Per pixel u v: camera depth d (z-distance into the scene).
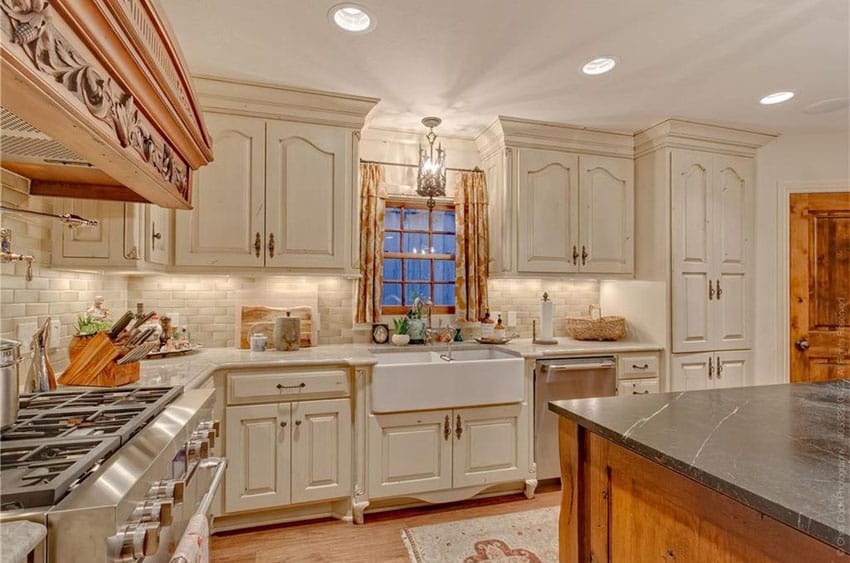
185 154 1.39
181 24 1.85
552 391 2.74
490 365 2.56
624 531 1.15
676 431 1.14
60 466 0.82
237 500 2.22
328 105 2.56
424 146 3.23
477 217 3.19
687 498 0.97
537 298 3.44
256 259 2.48
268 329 2.78
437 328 3.15
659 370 2.99
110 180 1.50
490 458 2.59
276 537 2.24
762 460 0.95
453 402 2.50
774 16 1.80
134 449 0.98
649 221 3.12
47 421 1.11
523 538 2.23
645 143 3.13
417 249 3.30
